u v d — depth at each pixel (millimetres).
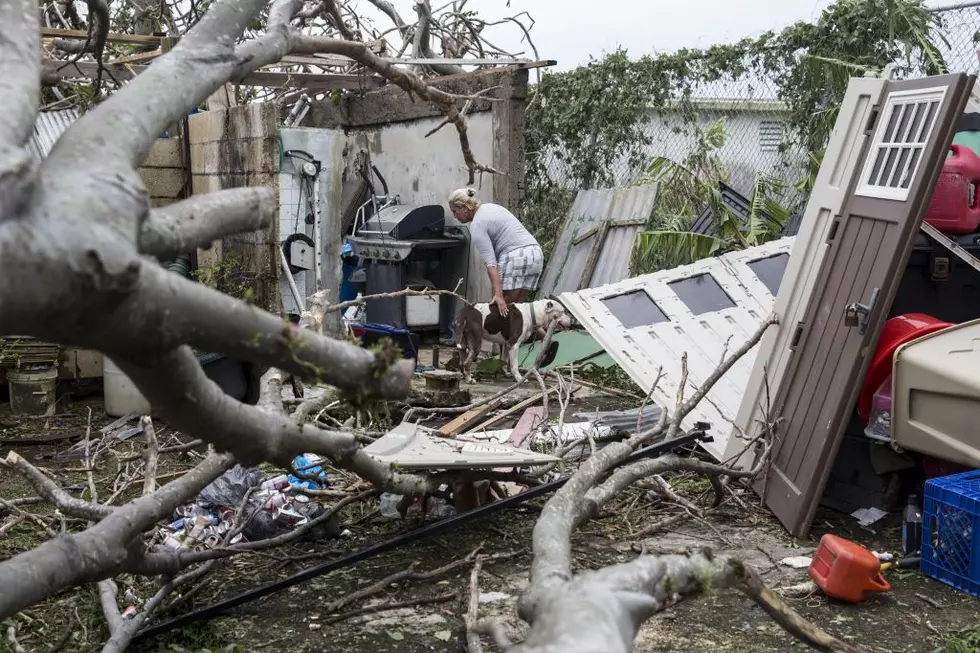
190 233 1006
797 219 7531
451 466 3514
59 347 6559
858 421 4473
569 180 10453
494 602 3404
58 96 6570
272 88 10055
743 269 6145
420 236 9625
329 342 981
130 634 2904
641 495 4539
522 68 8992
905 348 3953
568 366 7742
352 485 4410
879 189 4098
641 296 5910
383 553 3904
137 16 8258
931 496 3670
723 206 7965
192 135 7855
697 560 1263
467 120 9711
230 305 899
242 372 5781
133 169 930
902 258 3822
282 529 3938
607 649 934
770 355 4711
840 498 4566
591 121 9953
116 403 6332
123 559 1831
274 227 6770
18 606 1487
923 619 3287
